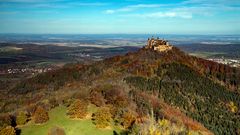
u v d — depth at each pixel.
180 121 126.00
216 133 141.00
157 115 123.31
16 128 106.31
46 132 101.50
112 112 114.69
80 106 112.38
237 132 146.38
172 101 159.88
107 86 156.00
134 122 104.81
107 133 101.94
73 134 100.38
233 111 169.25
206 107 163.62
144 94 155.00
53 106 129.38
